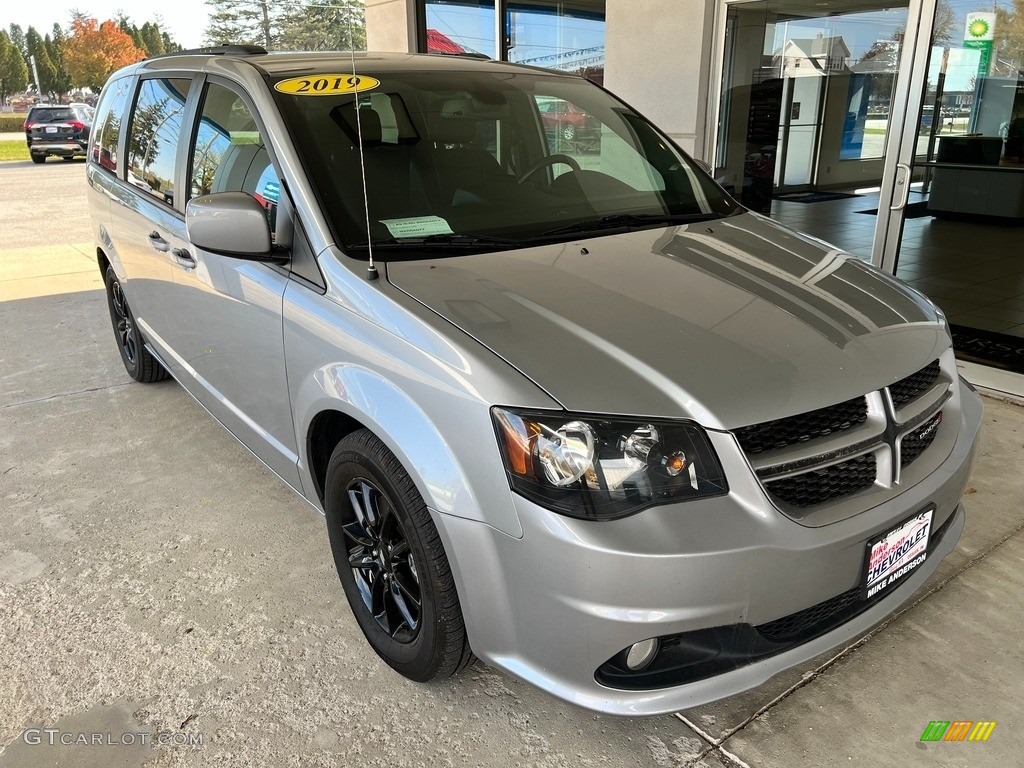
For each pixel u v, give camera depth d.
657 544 1.61
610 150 3.10
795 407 1.75
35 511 3.23
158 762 2.00
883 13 5.39
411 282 2.08
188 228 2.31
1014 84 5.08
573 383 1.72
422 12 8.52
